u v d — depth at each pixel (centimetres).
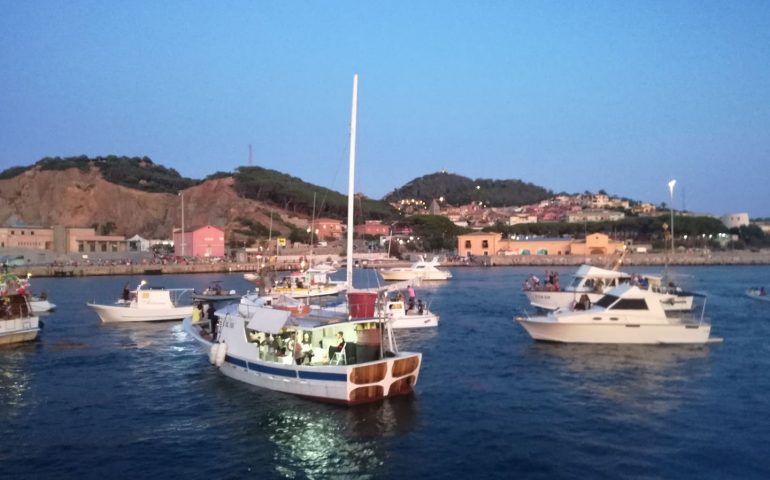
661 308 3431
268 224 16912
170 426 2144
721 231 16762
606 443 1938
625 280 5031
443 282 8944
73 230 14062
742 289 7281
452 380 2727
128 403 2428
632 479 1669
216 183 18975
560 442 1950
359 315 2522
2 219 17112
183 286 8338
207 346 2916
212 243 13850
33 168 18675
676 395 2462
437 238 16438
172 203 18438
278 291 6188
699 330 3422
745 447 1889
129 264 11481
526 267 12950
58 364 3166
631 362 3034
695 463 1773
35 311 5344
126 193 18125
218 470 1766
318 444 1952
